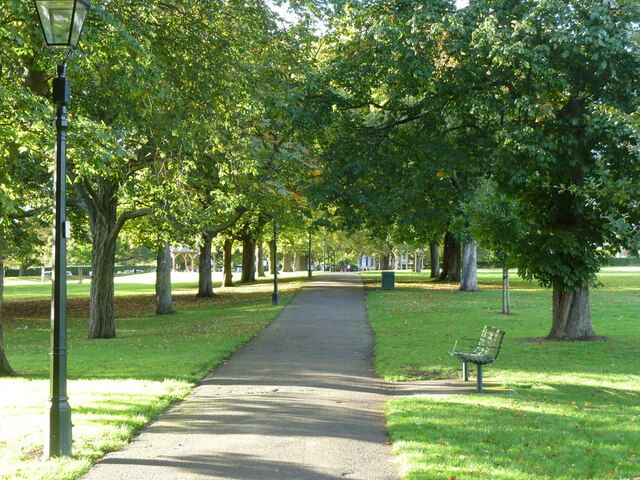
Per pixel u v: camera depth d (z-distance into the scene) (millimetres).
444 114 15758
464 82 14219
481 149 15445
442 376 11680
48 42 6559
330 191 16000
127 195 16391
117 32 11250
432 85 15312
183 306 33438
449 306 26797
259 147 17516
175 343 17297
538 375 11680
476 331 18453
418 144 15844
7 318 30562
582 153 14320
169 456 6473
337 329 19672
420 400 9273
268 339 17438
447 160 15445
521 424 7738
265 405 9000
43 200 24453
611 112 8633
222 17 14172
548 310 25078
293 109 15844
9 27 9945
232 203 15758
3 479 5613
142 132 16609
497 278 49781
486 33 13016
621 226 7695
